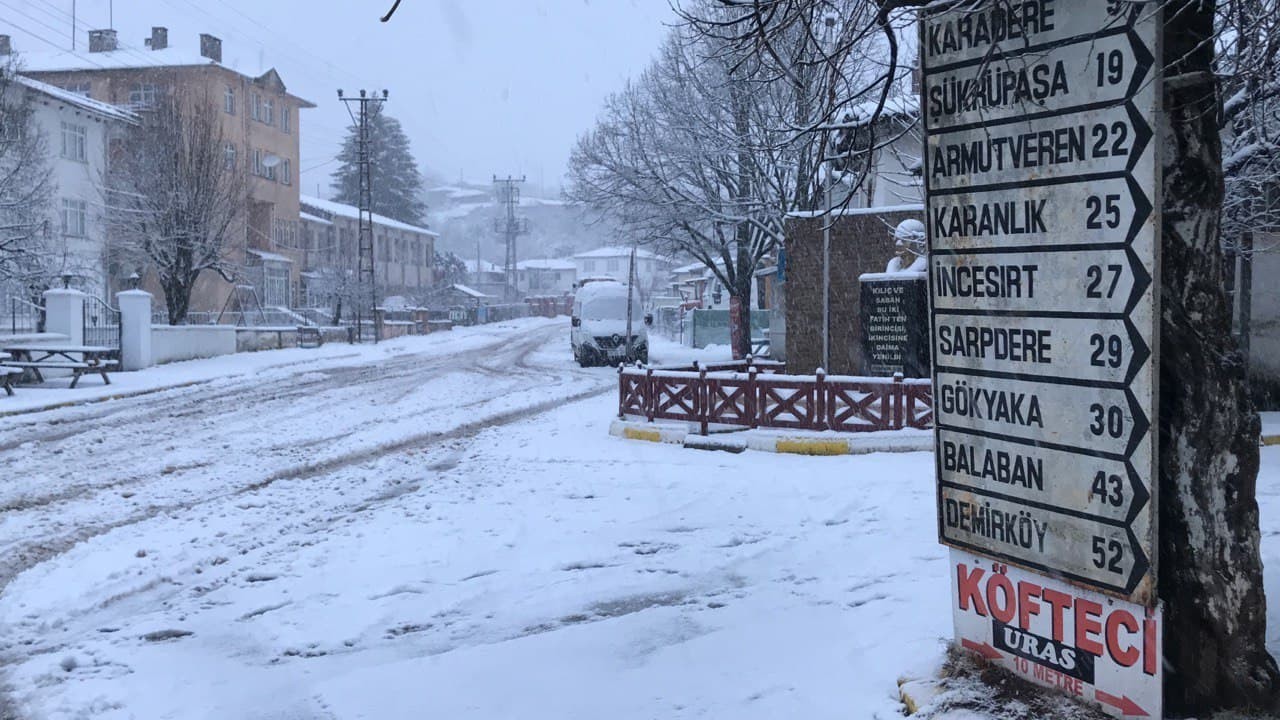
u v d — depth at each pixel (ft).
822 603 21.79
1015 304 14.48
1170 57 13.88
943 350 15.87
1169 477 14.16
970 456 15.49
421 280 306.35
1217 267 14.01
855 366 64.54
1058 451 13.96
